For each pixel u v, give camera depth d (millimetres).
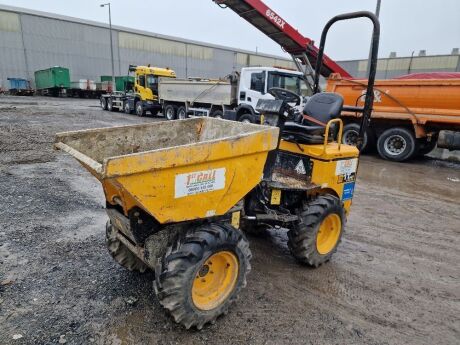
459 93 8359
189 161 2205
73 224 4234
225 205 2566
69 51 37875
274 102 3121
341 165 3576
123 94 21625
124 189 2010
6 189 5363
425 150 10461
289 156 3635
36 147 8578
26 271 3174
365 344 2498
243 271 2654
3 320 2527
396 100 9328
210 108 14555
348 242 4250
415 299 3098
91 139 2883
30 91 33812
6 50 33938
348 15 3756
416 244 4281
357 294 3119
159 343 2379
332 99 3723
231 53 50812
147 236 2500
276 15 10352
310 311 2834
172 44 44969
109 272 3217
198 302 2484
